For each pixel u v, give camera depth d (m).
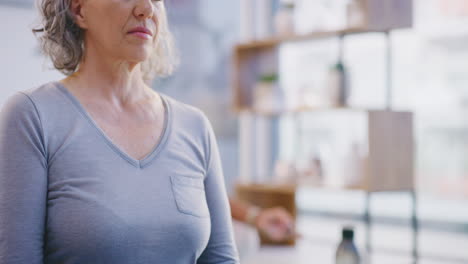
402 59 2.92
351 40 2.98
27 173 0.92
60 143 0.95
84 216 0.92
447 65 2.84
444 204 3.05
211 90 3.32
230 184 3.35
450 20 2.80
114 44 1.00
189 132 1.11
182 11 3.20
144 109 1.08
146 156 1.01
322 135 3.15
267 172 3.41
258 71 2.95
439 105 2.88
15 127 0.93
